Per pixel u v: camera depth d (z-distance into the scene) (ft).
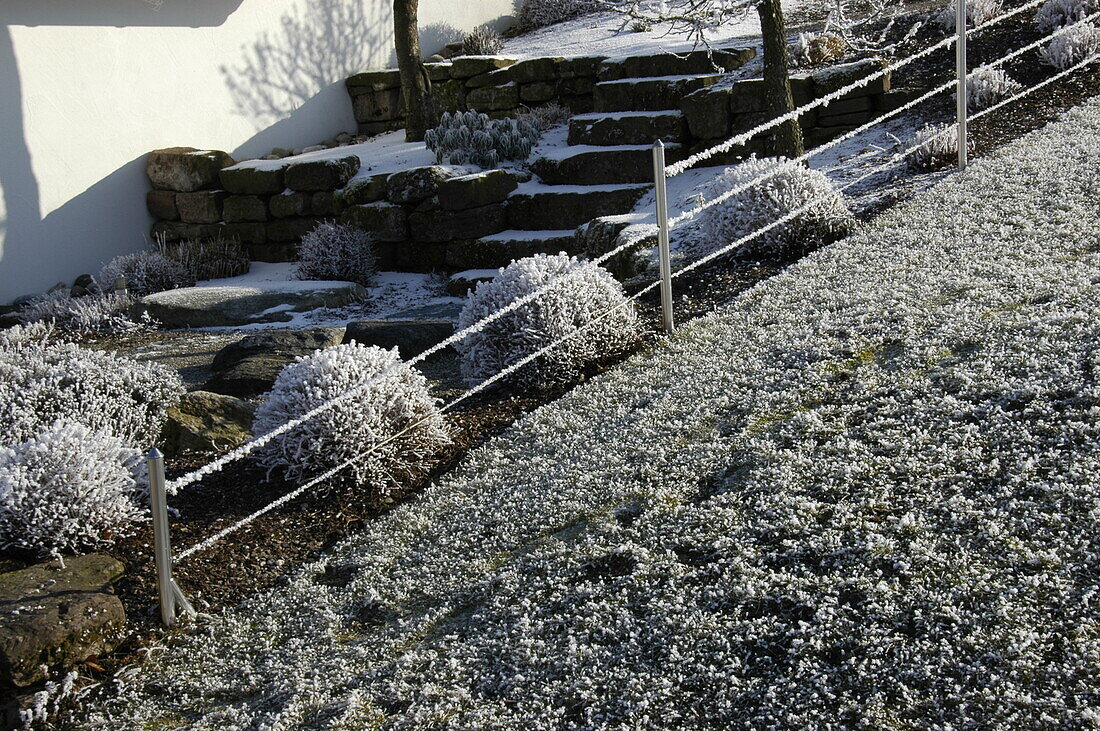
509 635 11.12
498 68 45.42
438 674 10.73
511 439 16.52
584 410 16.83
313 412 14.19
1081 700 8.28
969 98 30.42
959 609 9.55
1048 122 27.14
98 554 13.94
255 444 13.32
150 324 34.81
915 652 9.21
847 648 9.50
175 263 40.27
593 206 35.32
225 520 15.06
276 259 43.06
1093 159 22.45
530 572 12.27
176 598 12.85
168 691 11.63
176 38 45.65
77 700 11.60
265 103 49.24
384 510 15.08
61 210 42.73
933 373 14.14
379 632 11.95
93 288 40.91
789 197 22.85
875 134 31.50
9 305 40.50
